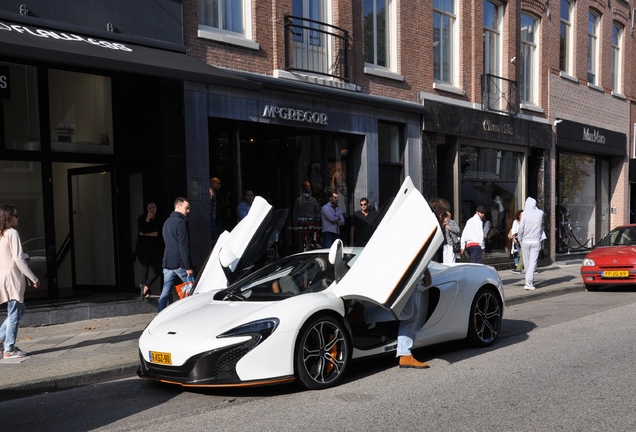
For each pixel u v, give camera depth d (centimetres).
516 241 1562
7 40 722
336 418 458
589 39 2164
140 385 591
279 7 1155
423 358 658
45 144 956
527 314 970
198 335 526
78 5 898
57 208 1044
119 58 805
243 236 719
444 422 442
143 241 973
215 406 506
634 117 2412
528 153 1870
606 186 2322
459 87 1598
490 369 598
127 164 1044
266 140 1198
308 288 597
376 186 1352
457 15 1598
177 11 1004
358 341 580
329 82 1233
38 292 964
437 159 1616
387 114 1376
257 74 1106
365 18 1366
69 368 620
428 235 557
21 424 480
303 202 1252
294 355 525
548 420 441
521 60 1842
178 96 1004
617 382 538
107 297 991
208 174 1042
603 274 1208
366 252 565
